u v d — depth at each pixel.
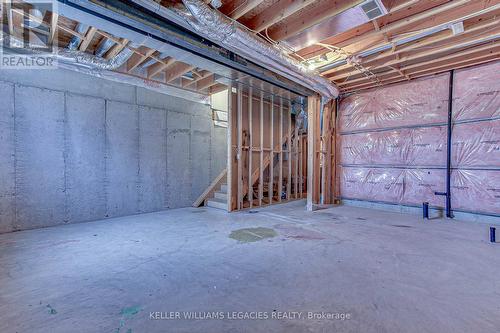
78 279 2.21
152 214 5.02
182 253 2.85
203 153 6.22
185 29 2.98
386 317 1.69
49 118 3.95
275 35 3.58
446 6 2.89
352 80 5.30
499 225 4.20
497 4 2.84
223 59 3.58
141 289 2.04
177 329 1.56
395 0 2.86
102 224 4.18
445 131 4.82
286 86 4.96
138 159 5.04
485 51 4.06
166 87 5.43
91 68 4.26
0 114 3.53
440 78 4.86
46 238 3.38
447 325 1.60
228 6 3.04
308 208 5.47
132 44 3.65
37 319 1.64
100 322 1.62
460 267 2.49
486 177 4.39
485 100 4.38
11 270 2.38
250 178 5.55
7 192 3.61
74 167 4.23
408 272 2.38
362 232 3.75
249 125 5.52
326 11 3.04
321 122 6.16
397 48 3.93
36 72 3.82
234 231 3.79
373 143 5.77
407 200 5.29
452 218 4.72
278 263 2.58
